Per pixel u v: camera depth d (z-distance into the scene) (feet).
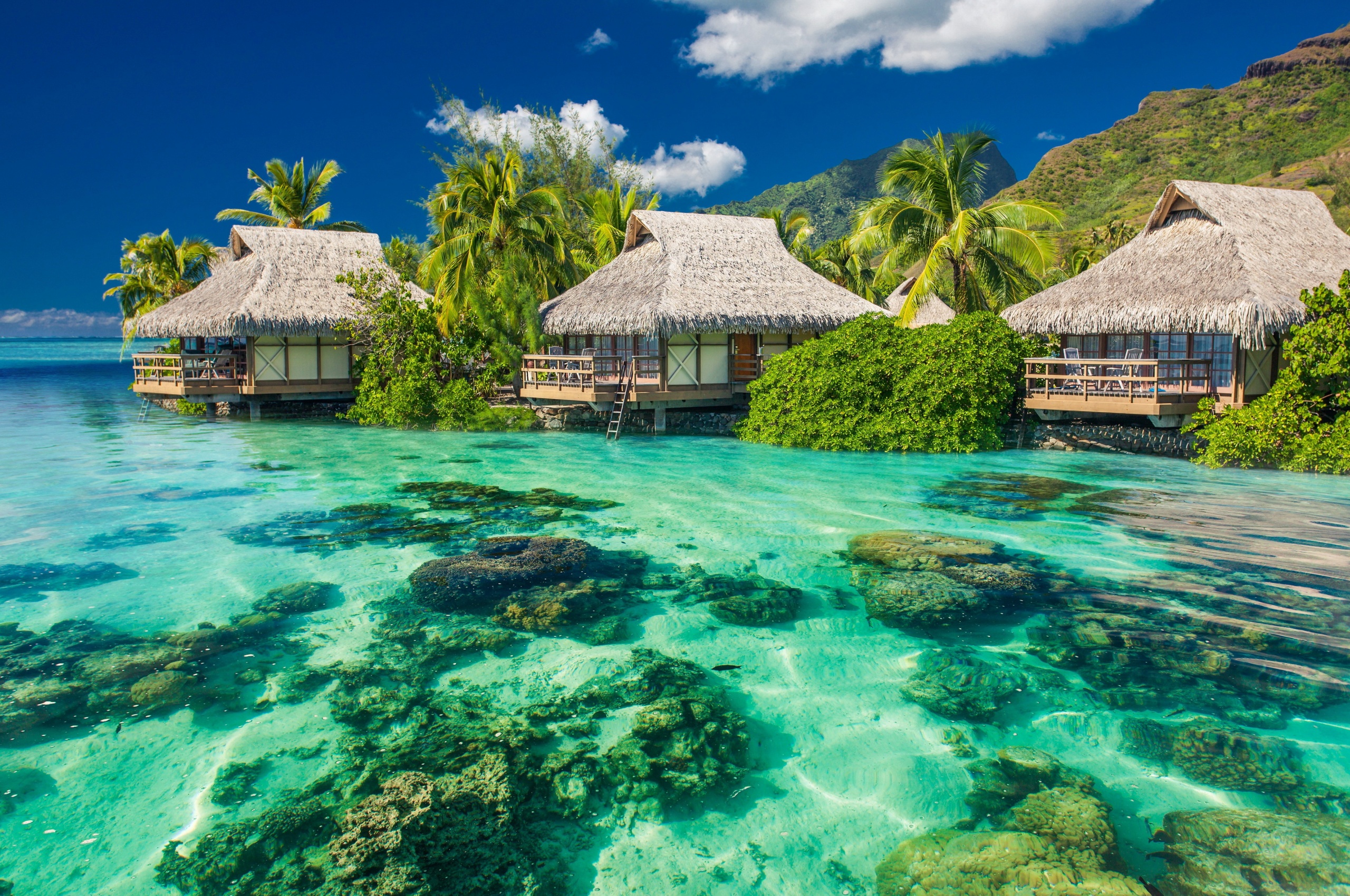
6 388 139.03
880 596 25.38
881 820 14.33
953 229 72.69
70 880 12.75
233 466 52.70
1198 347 56.54
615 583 26.89
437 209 91.56
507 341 80.02
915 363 58.90
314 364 86.43
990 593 25.53
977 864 12.89
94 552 30.91
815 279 78.13
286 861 13.14
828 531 33.73
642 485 45.01
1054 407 57.93
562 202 94.27
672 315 65.36
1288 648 21.20
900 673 20.16
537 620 23.59
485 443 64.95
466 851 13.43
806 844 13.66
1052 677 19.76
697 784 15.39
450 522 35.94
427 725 17.58
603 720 17.80
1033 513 36.88
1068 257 159.33
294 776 15.65
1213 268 53.78
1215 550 30.22
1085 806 14.35
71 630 22.85
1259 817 14.05
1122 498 40.19
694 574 27.76
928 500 40.14
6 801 14.87
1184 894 12.03
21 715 17.95
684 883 12.71
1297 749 16.38
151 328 84.64
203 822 14.21
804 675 20.08
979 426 58.03
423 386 78.02
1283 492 41.37
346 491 43.39
